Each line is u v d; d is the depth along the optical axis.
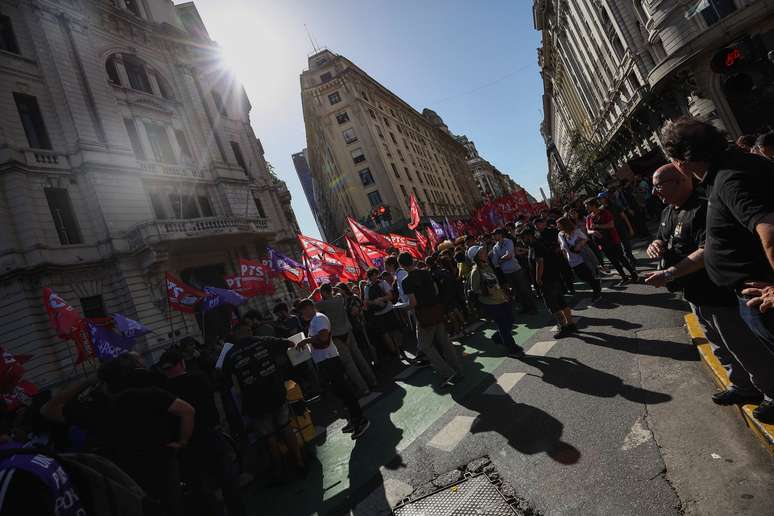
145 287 16.75
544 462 2.93
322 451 4.57
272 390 3.96
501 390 4.45
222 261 20.72
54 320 7.95
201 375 3.68
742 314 1.91
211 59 26.47
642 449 2.71
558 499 2.52
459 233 20.03
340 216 57.81
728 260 1.77
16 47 16.64
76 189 16.39
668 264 2.63
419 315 5.15
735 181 1.58
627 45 21.09
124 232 16.77
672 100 19.92
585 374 4.16
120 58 20.25
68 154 16.55
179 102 22.92
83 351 8.24
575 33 30.92
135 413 2.83
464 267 8.88
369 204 40.03
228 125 26.55
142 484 2.79
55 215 15.61
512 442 3.34
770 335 1.74
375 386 6.47
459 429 3.88
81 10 18.86
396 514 2.91
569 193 42.31
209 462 3.43
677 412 2.97
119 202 17.09
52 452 1.61
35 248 14.23
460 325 7.88
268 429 4.00
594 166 33.91
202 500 3.38
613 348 4.60
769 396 2.30
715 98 17.00
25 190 14.66
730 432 2.57
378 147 40.44
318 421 5.82
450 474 3.19
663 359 3.89
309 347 5.29
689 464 2.43
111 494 1.71
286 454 4.28
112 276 16.33
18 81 16.06
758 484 2.12
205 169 22.73
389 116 48.38
